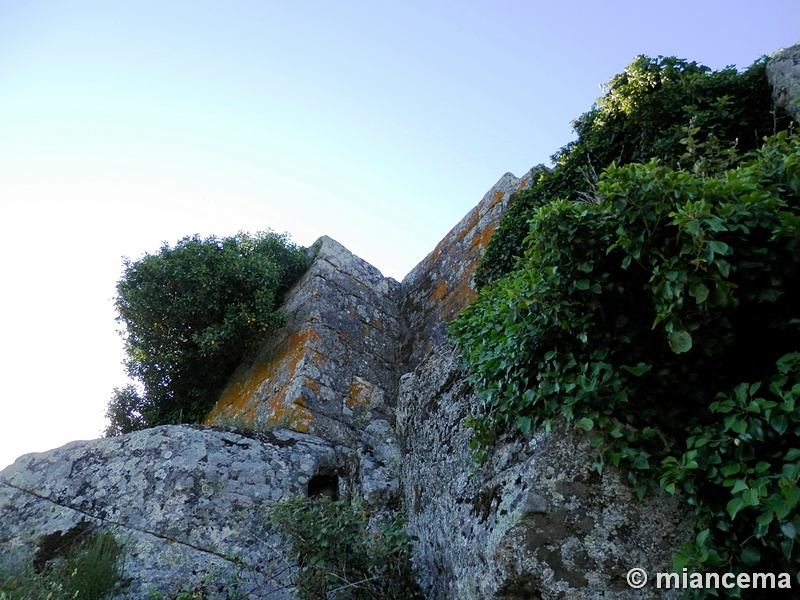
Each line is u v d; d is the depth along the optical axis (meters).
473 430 3.57
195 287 7.68
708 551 2.36
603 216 2.94
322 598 3.59
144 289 7.51
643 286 2.80
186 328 7.80
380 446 5.70
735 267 2.50
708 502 2.51
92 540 4.24
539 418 3.05
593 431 2.86
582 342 2.97
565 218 2.96
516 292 3.19
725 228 2.48
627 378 2.84
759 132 4.66
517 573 2.69
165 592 3.98
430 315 8.16
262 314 7.65
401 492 4.95
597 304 2.89
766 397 2.62
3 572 3.87
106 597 3.80
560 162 6.08
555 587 2.61
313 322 7.62
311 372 6.92
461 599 3.14
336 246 9.22
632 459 2.70
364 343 8.01
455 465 3.88
